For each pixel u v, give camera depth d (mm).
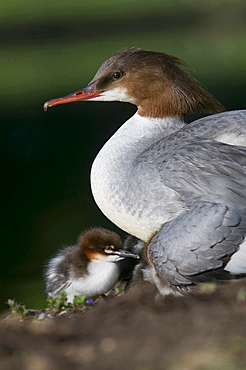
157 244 8719
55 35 47125
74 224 16219
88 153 22156
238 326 6535
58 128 25312
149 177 9086
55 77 33719
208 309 7055
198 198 8727
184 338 6453
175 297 7918
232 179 8656
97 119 26281
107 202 9688
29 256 14477
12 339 6758
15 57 40531
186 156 8992
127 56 10461
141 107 10438
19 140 24172
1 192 19281
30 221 16766
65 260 10719
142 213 9211
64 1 59812
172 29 45562
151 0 59188
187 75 10438
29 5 58938
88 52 39438
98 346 6523
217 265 8414
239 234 8336
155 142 9922
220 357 5941
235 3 54281
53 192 18938
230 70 32125
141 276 9742
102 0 61094
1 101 30094
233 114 9516
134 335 6668
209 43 39469
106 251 10180
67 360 6301
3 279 13328
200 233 8391
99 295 10523
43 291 12141
